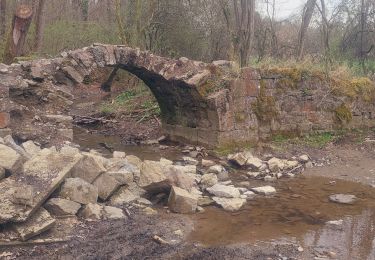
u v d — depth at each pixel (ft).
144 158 33.81
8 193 17.85
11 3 62.13
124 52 33.76
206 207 23.66
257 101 35.96
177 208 22.39
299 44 55.57
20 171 19.34
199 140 36.73
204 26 60.08
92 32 62.54
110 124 48.01
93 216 19.92
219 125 34.12
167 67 35.24
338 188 28.09
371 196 26.50
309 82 38.17
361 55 55.52
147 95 54.49
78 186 20.10
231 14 60.64
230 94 34.47
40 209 18.29
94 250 17.21
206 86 34.96
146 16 58.44
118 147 38.27
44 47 60.08
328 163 34.19
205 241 19.12
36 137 27.68
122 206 22.02
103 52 32.99
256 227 21.06
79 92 69.62
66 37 61.57
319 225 21.57
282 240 19.61
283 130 37.24
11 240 16.89
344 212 23.53
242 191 26.55
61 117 29.84
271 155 34.45
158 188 23.52
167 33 59.31
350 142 38.40
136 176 24.79
